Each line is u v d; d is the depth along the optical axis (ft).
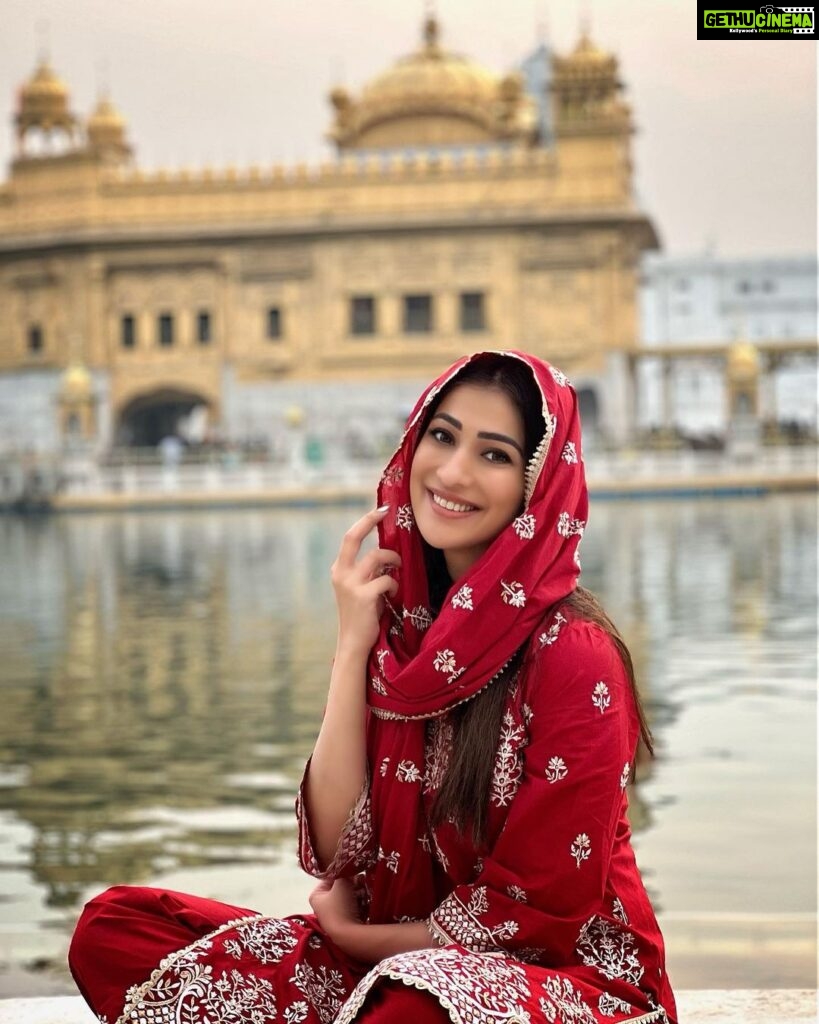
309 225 162.71
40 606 53.26
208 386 168.35
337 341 165.17
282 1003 8.00
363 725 8.46
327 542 87.81
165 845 19.48
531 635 7.97
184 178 166.61
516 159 159.84
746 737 25.73
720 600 49.42
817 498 126.41
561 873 7.73
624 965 8.02
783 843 18.72
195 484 141.38
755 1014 10.52
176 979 7.88
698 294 222.48
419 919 8.43
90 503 140.15
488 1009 7.22
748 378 138.92
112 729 28.12
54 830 20.45
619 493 132.67
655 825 19.79
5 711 30.48
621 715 7.86
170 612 50.16
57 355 170.60
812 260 219.61
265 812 21.25
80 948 8.00
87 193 168.04
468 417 8.19
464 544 8.32
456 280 162.30
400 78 177.27
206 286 167.94
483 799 7.93
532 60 206.39
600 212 156.97
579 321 159.63
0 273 173.47
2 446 172.96
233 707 30.37
